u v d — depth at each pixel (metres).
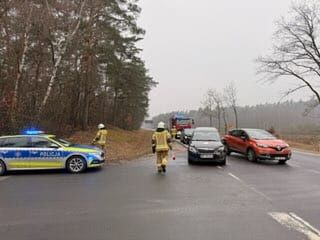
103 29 34.19
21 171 15.95
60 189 11.30
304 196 10.20
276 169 16.19
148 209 8.62
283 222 7.53
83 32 30.77
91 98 43.81
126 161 19.61
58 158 15.28
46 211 8.48
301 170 15.88
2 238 6.55
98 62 36.62
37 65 28.30
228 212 8.36
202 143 17.86
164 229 7.04
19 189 11.38
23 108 23.78
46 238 6.54
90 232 6.88
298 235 6.68
